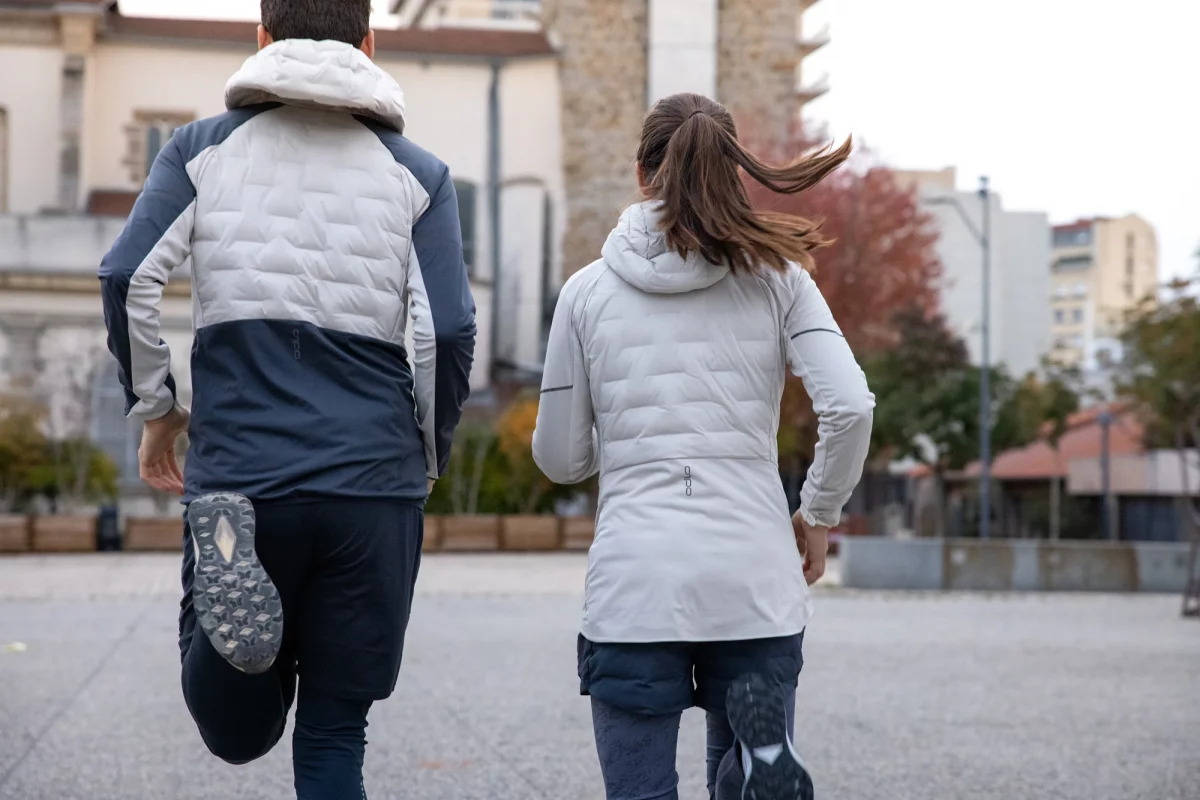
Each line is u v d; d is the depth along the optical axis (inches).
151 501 1365.7
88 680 344.8
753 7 1736.0
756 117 1635.1
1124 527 1716.3
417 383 123.6
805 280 128.3
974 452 1606.8
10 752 246.7
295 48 121.5
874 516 1619.1
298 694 126.0
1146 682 366.6
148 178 122.7
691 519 123.2
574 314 129.8
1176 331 1233.4
